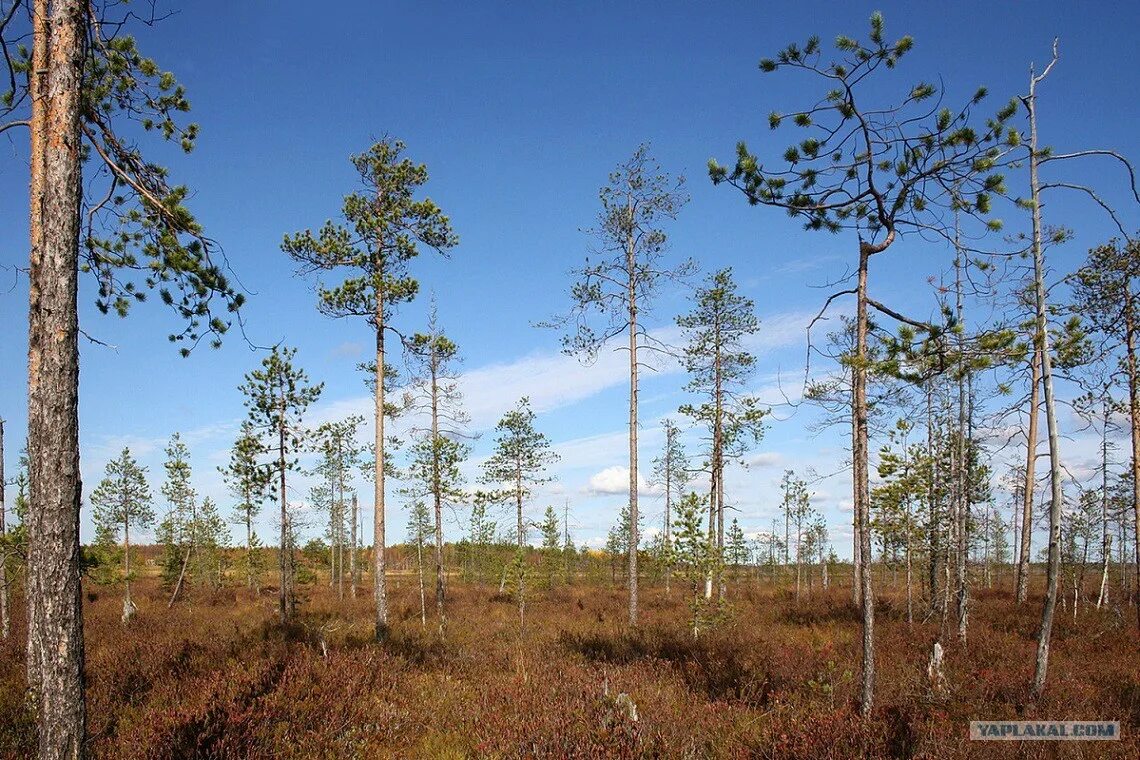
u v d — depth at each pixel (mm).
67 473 4793
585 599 30641
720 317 23844
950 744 6852
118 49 6594
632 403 18562
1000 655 12828
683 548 15180
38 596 4691
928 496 17891
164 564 36688
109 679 9938
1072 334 9094
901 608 22797
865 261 8461
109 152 6191
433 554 40094
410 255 15586
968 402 15914
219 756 6777
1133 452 16672
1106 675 10938
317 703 8641
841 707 8336
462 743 7934
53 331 4801
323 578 49688
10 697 8430
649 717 8133
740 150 8242
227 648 12883
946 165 7688
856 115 7793
